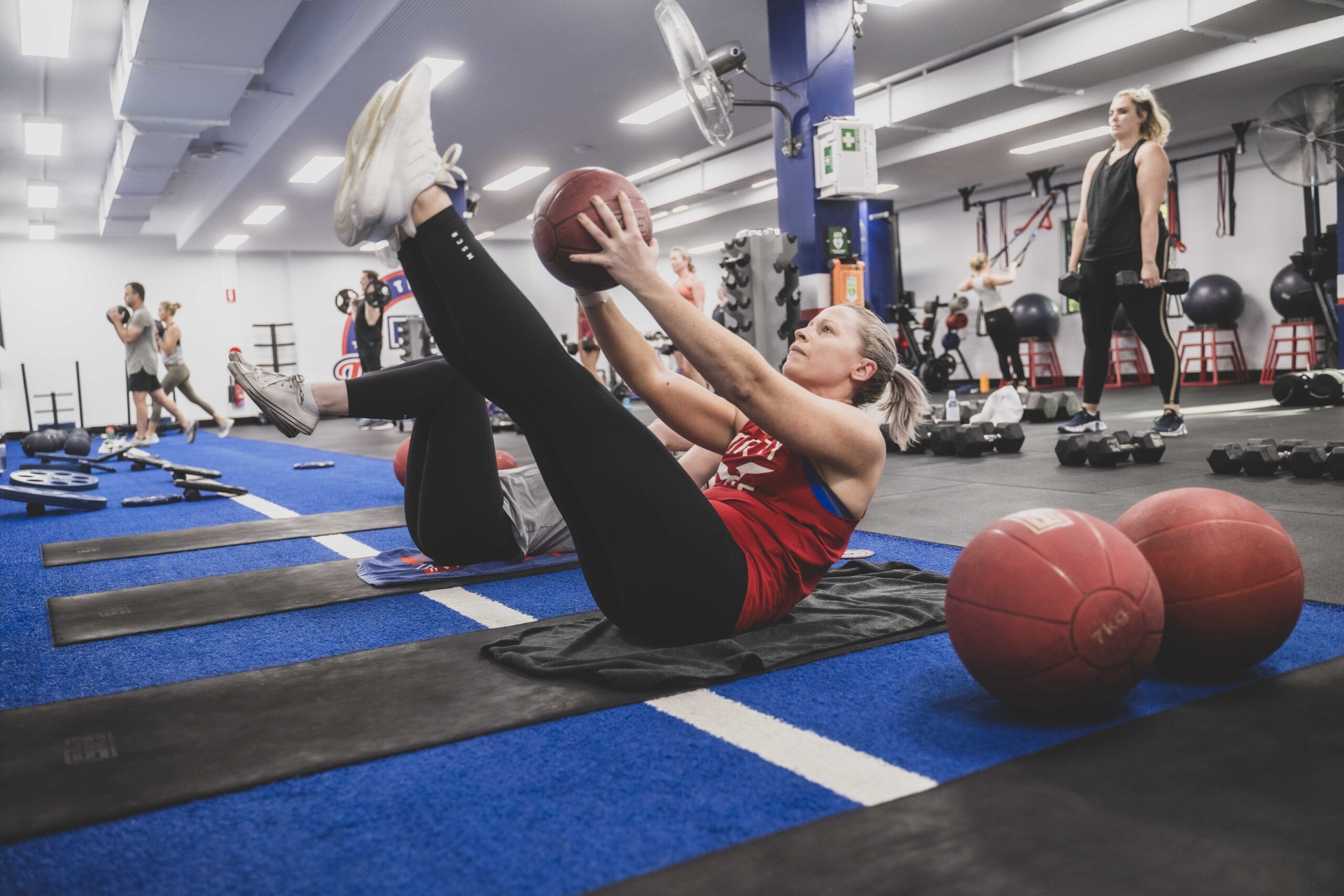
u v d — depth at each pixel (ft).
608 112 29.96
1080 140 34.27
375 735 4.68
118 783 4.18
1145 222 15.40
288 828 3.77
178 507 15.02
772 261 15.74
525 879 3.32
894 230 41.98
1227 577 4.80
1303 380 24.21
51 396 46.75
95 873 3.45
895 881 3.16
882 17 23.62
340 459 23.70
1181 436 17.87
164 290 49.88
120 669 6.17
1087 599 4.28
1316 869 3.13
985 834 3.46
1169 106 31.07
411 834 3.69
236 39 21.74
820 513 5.88
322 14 22.98
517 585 8.49
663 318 4.88
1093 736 4.36
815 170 19.12
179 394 50.01
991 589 4.44
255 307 51.78
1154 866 3.19
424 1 20.62
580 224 4.76
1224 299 36.24
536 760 4.37
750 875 3.24
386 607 7.75
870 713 4.85
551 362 4.89
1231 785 3.79
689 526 5.31
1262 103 31.01
